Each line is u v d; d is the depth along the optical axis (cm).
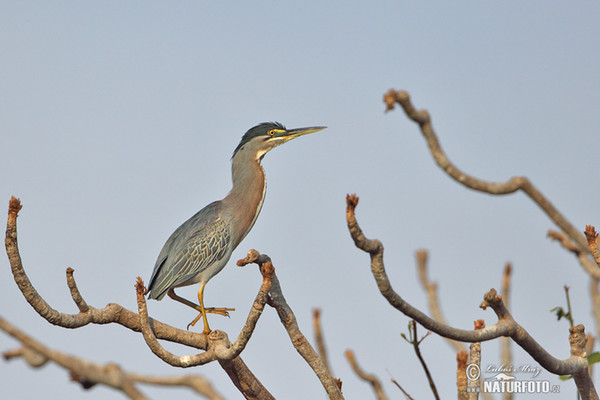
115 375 432
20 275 1014
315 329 1016
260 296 942
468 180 733
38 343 429
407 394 895
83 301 1082
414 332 891
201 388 443
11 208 1009
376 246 742
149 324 1090
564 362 884
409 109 668
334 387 1009
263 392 1171
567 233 826
